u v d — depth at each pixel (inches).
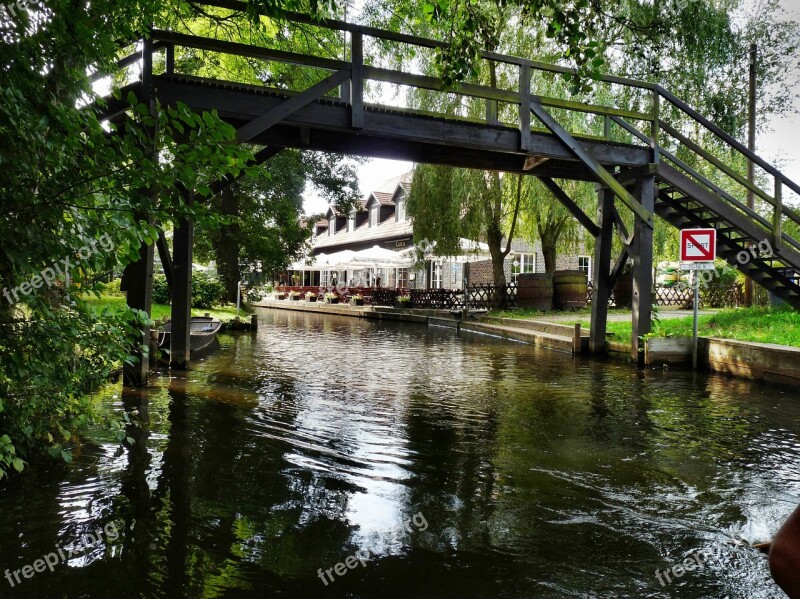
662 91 431.2
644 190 436.8
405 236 1247.5
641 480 181.9
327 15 300.0
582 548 134.6
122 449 202.1
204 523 143.4
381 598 111.5
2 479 167.5
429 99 701.9
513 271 1136.8
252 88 320.8
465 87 369.4
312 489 168.9
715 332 454.9
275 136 377.7
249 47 313.0
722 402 302.8
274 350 525.7
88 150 130.7
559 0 192.1
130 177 128.3
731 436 235.0
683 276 1025.5
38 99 121.3
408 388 340.5
